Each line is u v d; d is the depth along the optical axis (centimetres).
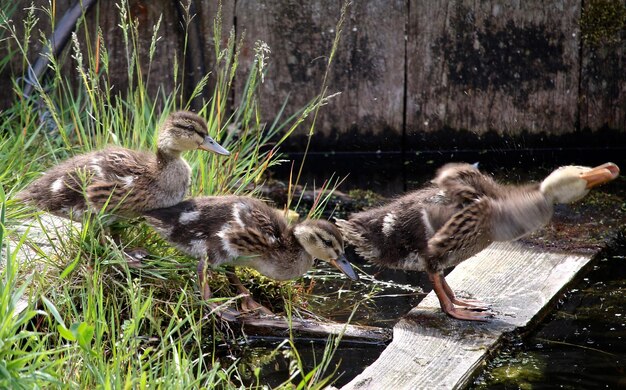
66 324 687
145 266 780
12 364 525
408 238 771
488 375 701
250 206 797
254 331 777
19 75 1169
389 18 1216
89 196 784
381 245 785
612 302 833
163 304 775
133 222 814
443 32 1222
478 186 752
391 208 790
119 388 559
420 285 895
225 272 813
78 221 806
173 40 1195
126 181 788
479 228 742
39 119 1053
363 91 1242
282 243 796
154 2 1180
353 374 714
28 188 816
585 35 1226
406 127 1255
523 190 746
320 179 1175
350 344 766
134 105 965
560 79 1242
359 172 1202
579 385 686
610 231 977
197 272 774
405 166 1223
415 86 1241
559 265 884
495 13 1217
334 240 788
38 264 761
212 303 766
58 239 796
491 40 1227
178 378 585
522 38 1227
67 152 960
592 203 1062
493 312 784
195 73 1196
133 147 927
